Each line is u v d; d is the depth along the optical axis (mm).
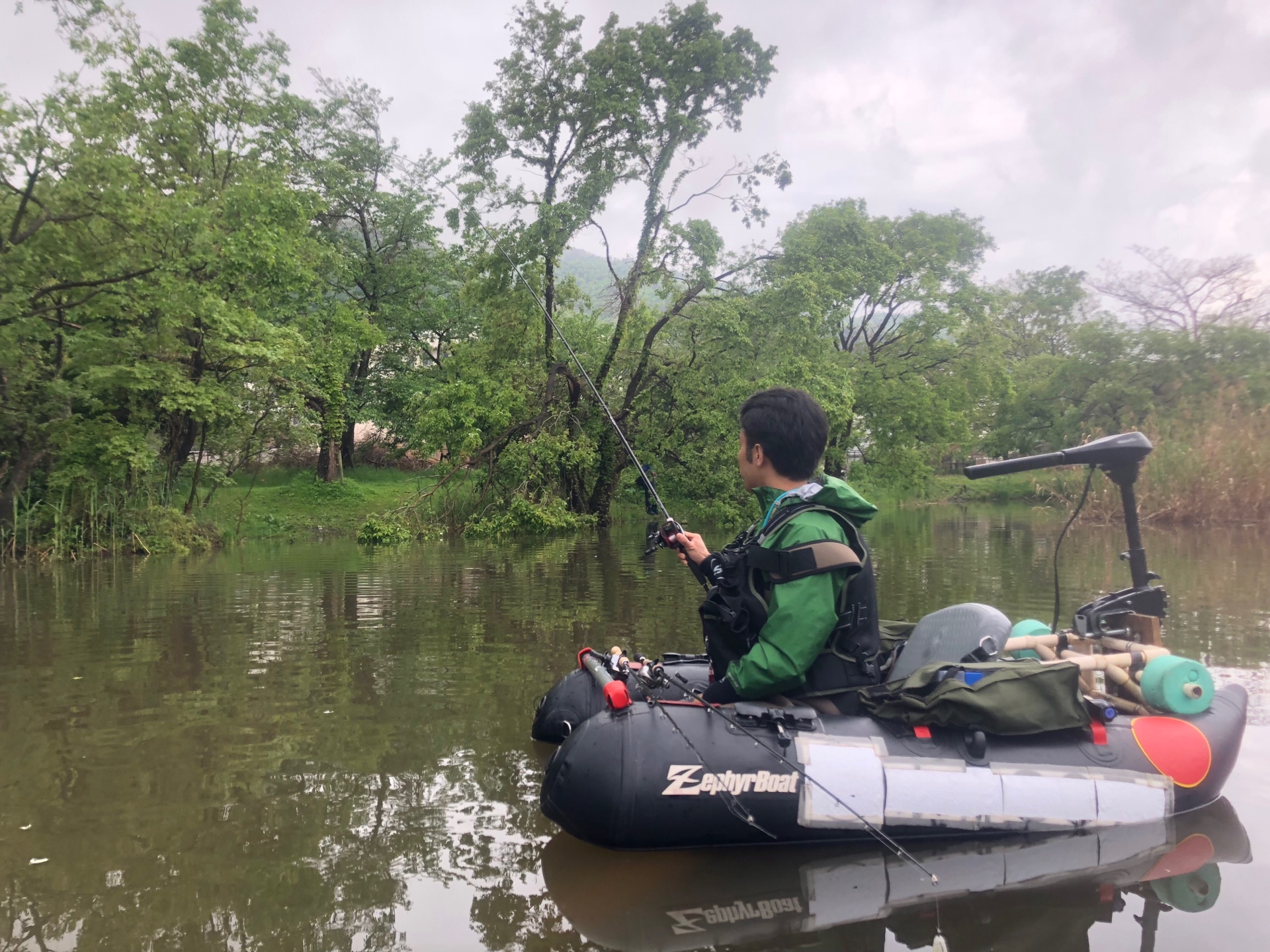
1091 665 2801
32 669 4723
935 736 2500
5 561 11000
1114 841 2443
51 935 2002
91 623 6207
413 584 8273
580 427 16500
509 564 10109
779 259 16688
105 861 2396
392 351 24562
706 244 15438
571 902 2156
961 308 23703
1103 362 27000
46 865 2373
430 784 2994
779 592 2441
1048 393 28359
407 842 2523
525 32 14742
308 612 6629
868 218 23203
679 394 17531
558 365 16266
